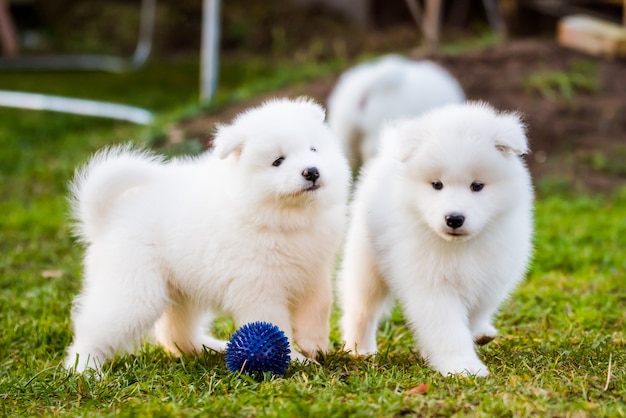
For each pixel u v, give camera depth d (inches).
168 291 255.0
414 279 238.4
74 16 929.5
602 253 372.2
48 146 601.3
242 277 238.8
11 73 806.5
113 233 255.4
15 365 263.9
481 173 227.5
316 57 834.2
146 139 552.1
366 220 258.7
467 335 235.5
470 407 193.9
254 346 223.0
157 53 887.7
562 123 558.6
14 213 457.1
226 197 240.8
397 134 242.1
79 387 222.5
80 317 255.9
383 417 189.8
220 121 562.3
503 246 237.8
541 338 268.4
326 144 247.4
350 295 267.1
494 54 625.0
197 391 217.2
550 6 815.1
